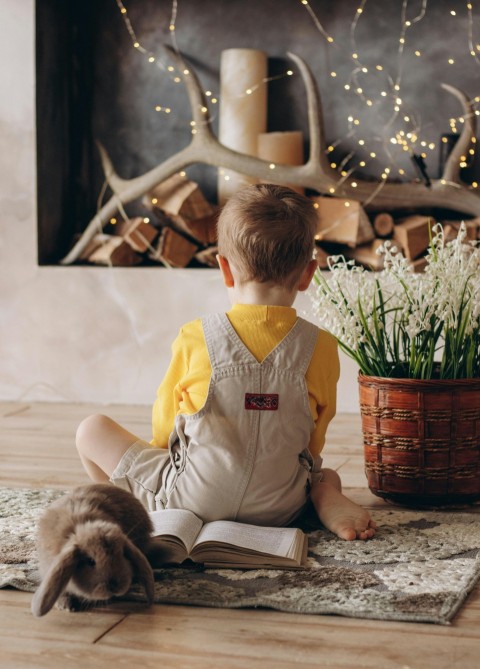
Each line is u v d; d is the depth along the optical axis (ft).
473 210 10.08
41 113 10.52
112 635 3.81
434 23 10.57
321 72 10.89
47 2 10.57
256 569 4.58
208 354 5.09
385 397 5.89
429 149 10.70
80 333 10.55
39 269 10.55
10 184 10.50
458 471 5.84
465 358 5.97
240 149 10.82
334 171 10.26
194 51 11.17
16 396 10.75
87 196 11.50
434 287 5.90
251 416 4.99
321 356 5.23
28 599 4.24
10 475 6.89
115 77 11.36
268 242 5.09
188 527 4.77
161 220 10.83
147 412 9.99
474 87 10.55
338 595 4.18
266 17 10.96
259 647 3.67
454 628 3.86
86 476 6.86
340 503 5.31
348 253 10.42
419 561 4.68
